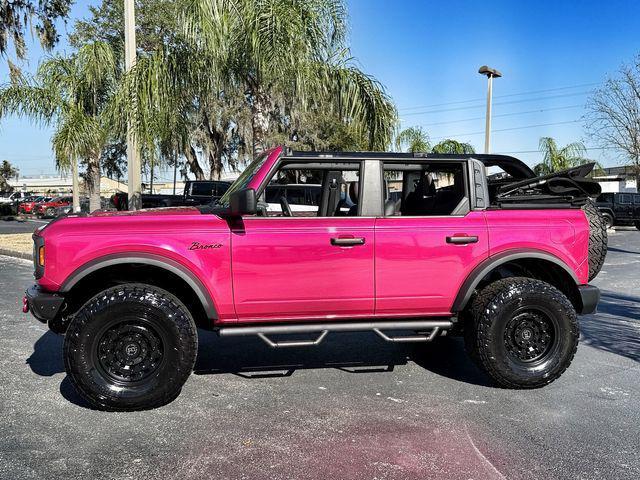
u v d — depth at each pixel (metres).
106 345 3.86
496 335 4.25
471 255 4.30
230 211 4.06
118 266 4.09
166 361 3.88
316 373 4.79
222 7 9.51
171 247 3.94
